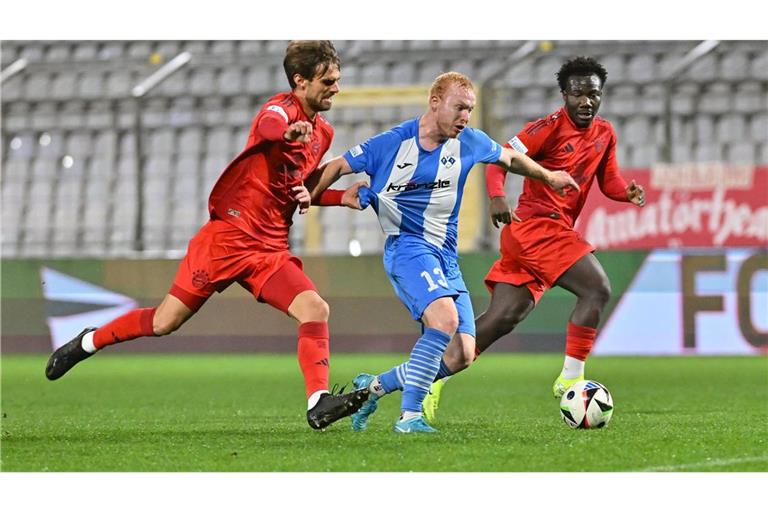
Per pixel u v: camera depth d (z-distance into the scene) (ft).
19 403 107.24
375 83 222.69
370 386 73.20
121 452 65.10
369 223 207.72
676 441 67.92
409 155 71.15
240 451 64.59
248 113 219.00
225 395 115.85
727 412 91.45
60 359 75.51
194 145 218.59
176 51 234.17
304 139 63.98
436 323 70.08
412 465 59.11
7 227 216.13
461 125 69.82
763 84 209.05
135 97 187.42
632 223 178.91
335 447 65.62
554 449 64.13
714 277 175.94
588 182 90.89
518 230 89.86
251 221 70.03
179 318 71.87
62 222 215.92
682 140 209.97
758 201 176.76
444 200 72.13
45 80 225.56
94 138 220.02
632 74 215.51
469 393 116.16
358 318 179.63
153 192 214.28
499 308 90.27
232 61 204.03
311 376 67.72
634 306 177.47
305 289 69.46
